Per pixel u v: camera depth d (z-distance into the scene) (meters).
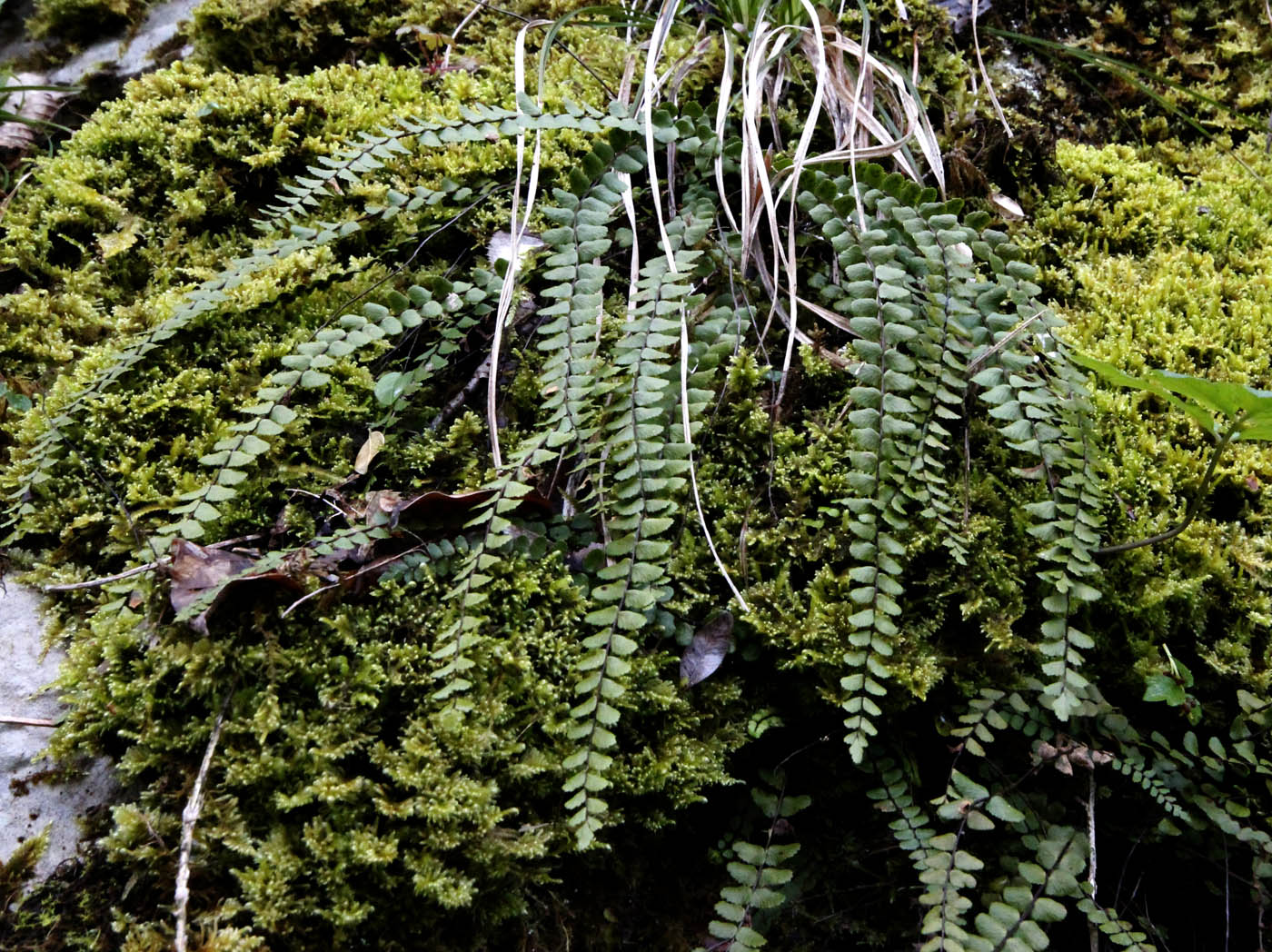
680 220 0.27
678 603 0.24
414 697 0.22
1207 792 0.24
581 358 0.24
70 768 0.22
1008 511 0.25
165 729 0.22
